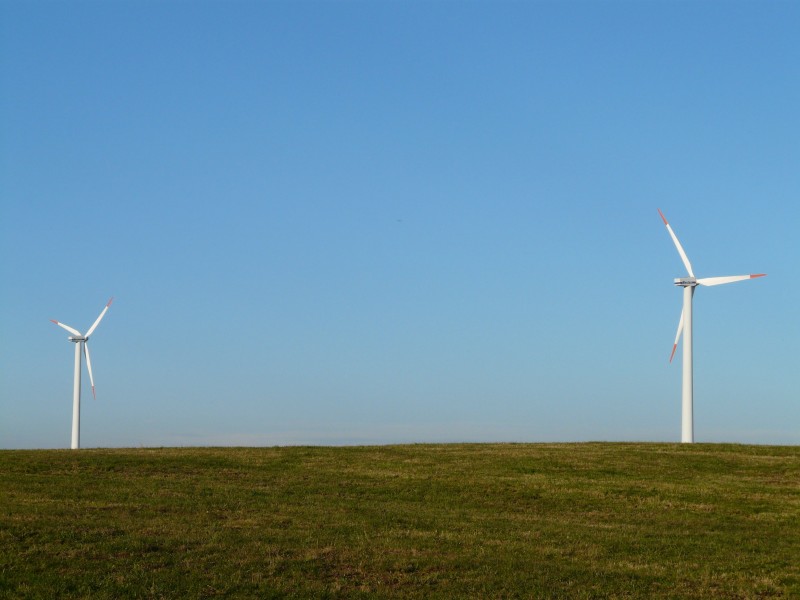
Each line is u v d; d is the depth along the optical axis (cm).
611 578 2344
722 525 3089
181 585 2159
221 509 3105
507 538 2759
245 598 2100
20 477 3719
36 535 2548
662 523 3109
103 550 2416
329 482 3762
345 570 2338
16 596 2053
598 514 3256
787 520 3186
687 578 2373
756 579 2381
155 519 2881
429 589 2211
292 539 2628
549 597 2169
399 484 3731
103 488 3500
